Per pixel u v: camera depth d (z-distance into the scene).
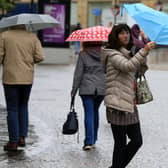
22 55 11.17
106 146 12.21
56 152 11.55
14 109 11.35
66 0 37.78
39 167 10.27
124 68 8.48
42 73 30.41
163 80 28.14
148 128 14.59
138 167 10.45
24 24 11.35
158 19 8.24
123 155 8.95
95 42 11.58
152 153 11.66
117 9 46.03
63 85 24.67
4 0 34.81
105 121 15.55
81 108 17.92
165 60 46.62
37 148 11.87
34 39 11.38
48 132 13.80
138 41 13.78
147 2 65.12
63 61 38.62
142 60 8.42
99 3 69.12
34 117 16.09
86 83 11.57
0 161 10.63
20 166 10.30
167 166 10.62
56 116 16.33
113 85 8.77
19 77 11.12
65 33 38.34
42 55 11.41
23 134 11.81
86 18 70.19
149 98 9.16
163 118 16.33
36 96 20.81
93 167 10.35
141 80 9.18
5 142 12.38
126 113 8.71
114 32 8.76
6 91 11.25
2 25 11.52
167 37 8.02
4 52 11.20
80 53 11.68
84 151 11.70
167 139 13.20
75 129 11.39
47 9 37.91
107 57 8.77
